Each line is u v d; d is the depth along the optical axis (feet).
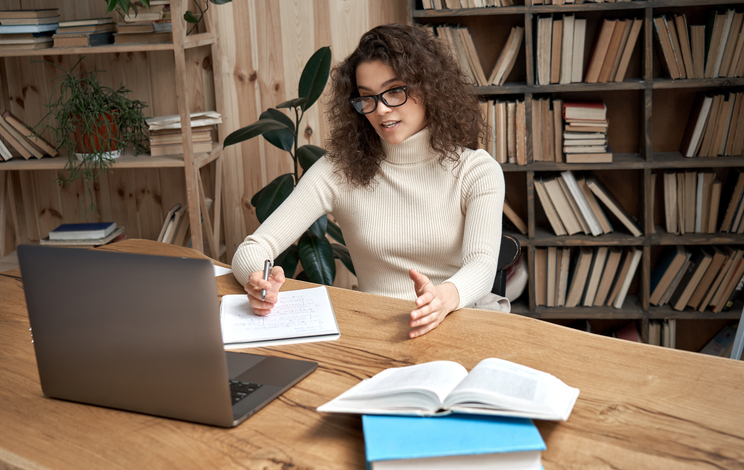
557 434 2.78
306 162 7.92
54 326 3.05
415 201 5.45
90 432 2.89
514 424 2.59
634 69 8.56
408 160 5.47
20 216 9.86
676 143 8.79
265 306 4.25
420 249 5.45
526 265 8.80
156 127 8.29
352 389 2.94
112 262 2.84
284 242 5.45
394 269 5.59
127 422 2.98
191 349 2.82
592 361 3.47
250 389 3.21
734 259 8.20
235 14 9.02
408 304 4.40
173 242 8.96
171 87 9.27
